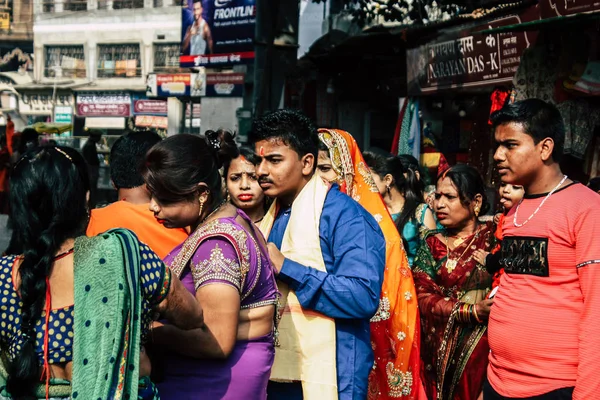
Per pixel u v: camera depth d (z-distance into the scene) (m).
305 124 2.91
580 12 5.64
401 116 8.98
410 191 4.87
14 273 2.06
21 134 10.89
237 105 19.25
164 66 37.47
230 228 2.35
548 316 2.74
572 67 5.77
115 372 1.94
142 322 2.08
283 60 12.65
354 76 11.99
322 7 15.62
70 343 2.00
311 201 2.92
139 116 36.59
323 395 2.76
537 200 2.88
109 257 1.98
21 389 2.00
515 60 6.81
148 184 2.36
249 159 3.84
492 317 2.99
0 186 10.79
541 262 2.79
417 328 3.41
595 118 5.98
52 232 2.02
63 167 2.07
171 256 2.51
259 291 2.43
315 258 2.86
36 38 38.94
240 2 17.50
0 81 39.38
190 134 2.43
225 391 2.35
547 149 2.85
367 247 2.84
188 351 2.27
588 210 2.69
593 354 2.58
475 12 7.38
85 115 38.28
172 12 37.06
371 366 2.97
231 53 17.92
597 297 2.60
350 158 3.45
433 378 3.95
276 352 2.82
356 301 2.74
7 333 2.06
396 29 9.43
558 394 2.70
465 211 4.04
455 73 7.82
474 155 8.72
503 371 2.92
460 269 3.94
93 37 38.16
